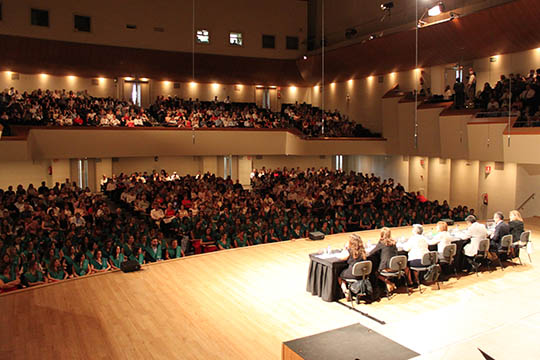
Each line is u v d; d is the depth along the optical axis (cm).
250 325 668
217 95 2638
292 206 1545
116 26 2108
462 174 1834
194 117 2173
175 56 2255
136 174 2008
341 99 2591
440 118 1747
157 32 2188
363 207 1566
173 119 2120
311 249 1080
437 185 1970
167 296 786
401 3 1995
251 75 2525
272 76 2562
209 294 793
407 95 2044
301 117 2459
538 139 1331
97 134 1922
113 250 1024
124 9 2116
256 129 2220
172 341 621
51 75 2262
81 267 973
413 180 2125
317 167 2742
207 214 1339
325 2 2436
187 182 1867
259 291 805
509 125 1425
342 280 746
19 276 909
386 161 2350
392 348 411
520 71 1700
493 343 379
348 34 2231
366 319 679
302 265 955
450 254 816
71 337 633
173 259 1005
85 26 2053
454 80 1950
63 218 1277
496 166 1655
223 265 960
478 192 1742
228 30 2330
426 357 363
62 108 2003
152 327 664
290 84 2712
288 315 700
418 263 779
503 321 481
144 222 1273
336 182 1970
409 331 456
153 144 2039
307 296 779
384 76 2294
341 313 704
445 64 1964
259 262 980
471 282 834
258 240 1196
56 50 2044
